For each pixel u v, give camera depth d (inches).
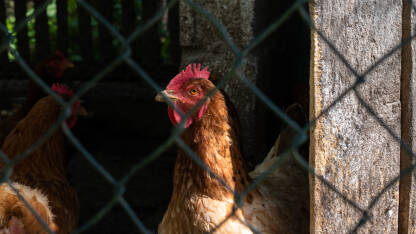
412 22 76.2
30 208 61.5
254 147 138.1
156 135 249.6
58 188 123.7
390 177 80.9
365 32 74.7
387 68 77.1
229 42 48.1
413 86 78.0
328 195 78.3
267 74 143.8
